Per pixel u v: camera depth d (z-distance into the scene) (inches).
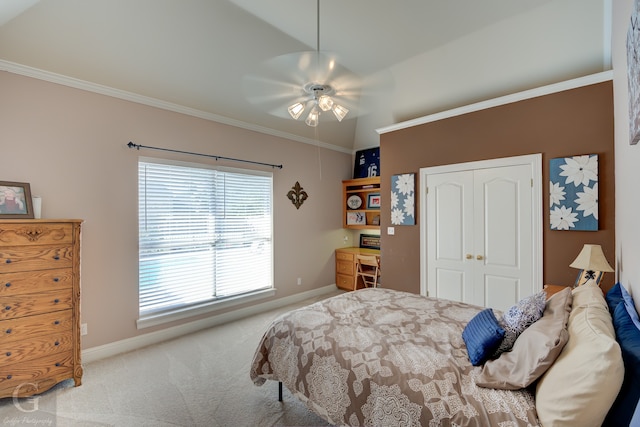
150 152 126.1
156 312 128.5
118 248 117.9
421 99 146.6
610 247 99.3
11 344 83.2
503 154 122.8
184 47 113.0
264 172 168.4
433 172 144.4
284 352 76.3
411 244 153.1
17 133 97.1
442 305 93.2
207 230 145.3
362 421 56.4
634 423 28.2
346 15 102.2
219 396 87.7
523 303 62.7
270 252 173.0
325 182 205.0
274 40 118.1
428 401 49.4
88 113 110.7
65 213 106.0
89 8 92.0
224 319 150.1
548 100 112.0
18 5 79.3
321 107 96.0
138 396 87.7
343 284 209.2
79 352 93.7
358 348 64.8
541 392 44.5
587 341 42.2
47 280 88.7
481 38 111.3
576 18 95.1
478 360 58.0
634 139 52.2
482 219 129.1
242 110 150.5
